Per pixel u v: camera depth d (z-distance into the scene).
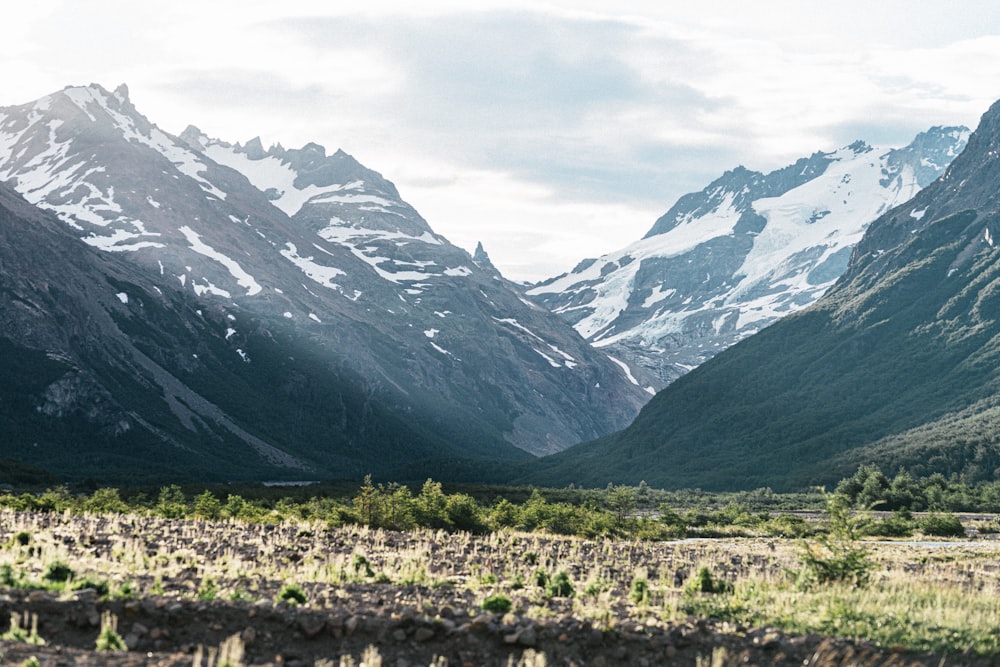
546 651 27.30
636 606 33.38
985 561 62.94
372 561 43.38
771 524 106.50
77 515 64.06
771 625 31.36
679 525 102.00
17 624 26.39
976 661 27.91
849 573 41.38
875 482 174.25
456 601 32.62
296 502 107.81
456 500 80.75
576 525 88.31
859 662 27.08
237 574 36.41
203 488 149.25
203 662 24.66
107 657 23.97
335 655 26.70
